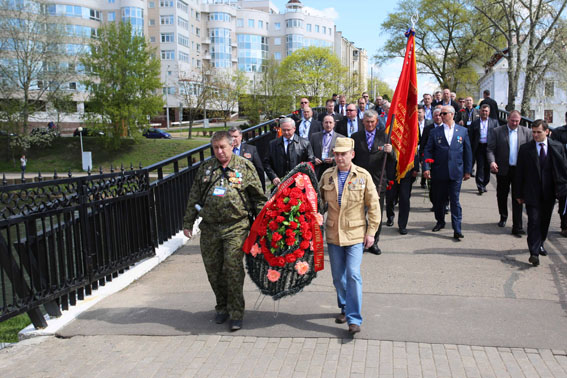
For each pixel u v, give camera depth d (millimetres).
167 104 66438
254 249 4656
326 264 6691
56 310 5109
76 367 4102
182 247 8016
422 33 46750
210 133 58406
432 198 8945
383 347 4176
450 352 4051
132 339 4594
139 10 70062
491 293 5395
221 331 4668
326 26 93875
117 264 6098
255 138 12180
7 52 41344
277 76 65062
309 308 5145
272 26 91188
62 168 42406
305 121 9258
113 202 6031
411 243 7555
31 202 4676
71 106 45031
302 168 4656
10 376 3998
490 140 8234
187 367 4000
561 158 6180
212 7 84062
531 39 29609
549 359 3895
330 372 3803
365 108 11867
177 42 73500
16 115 41844
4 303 4340
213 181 4723
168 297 5711
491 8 32156
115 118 43500
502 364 3834
